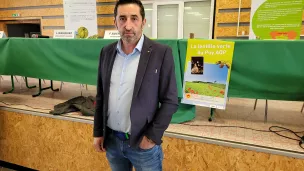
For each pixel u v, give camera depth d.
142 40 1.07
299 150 1.37
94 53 2.01
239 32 4.36
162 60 1.04
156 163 1.19
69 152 2.03
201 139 1.56
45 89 2.96
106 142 1.25
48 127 2.05
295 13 2.06
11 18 6.27
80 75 2.11
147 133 1.06
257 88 1.65
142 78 1.03
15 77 3.63
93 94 2.76
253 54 1.60
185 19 4.95
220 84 1.68
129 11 0.97
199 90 1.73
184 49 1.73
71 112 2.06
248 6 4.19
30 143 2.18
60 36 2.43
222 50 1.64
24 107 2.20
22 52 2.32
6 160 2.35
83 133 1.92
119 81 1.11
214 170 1.59
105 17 5.32
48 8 5.73
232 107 2.26
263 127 1.74
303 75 1.53
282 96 1.62
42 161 2.18
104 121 1.20
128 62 1.08
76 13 4.76
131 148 1.15
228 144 1.50
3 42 2.37
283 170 1.41
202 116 1.99
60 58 2.16
